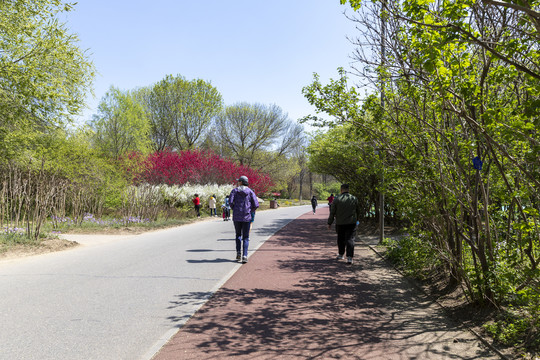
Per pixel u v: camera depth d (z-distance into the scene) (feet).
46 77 52.85
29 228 35.91
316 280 23.04
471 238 16.55
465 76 14.10
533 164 12.58
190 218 77.61
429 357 12.01
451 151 17.21
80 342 12.77
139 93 155.94
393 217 51.98
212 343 12.87
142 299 18.11
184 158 107.24
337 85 23.89
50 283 20.98
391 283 22.52
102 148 118.52
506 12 13.33
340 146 49.34
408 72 17.26
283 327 14.67
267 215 100.63
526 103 10.52
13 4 52.13
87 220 55.47
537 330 12.96
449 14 10.69
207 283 21.56
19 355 11.64
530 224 13.09
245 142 173.27
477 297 16.52
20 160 56.85
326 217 90.89
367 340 13.44
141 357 11.65
